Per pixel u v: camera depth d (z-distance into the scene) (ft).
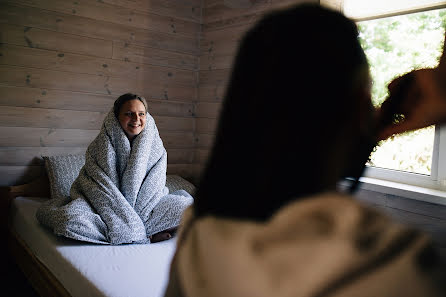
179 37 11.02
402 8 7.29
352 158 1.27
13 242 8.41
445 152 6.79
